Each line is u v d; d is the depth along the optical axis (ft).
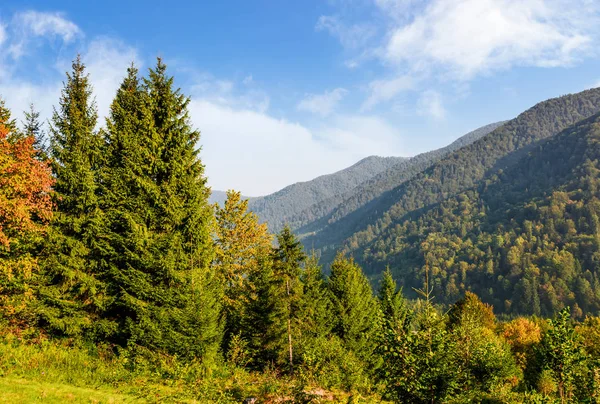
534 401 55.98
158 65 73.92
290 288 83.92
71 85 73.97
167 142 70.18
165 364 57.88
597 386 47.16
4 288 60.70
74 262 63.31
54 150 68.59
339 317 107.86
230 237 100.07
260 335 82.23
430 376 40.98
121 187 67.31
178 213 66.03
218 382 57.41
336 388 61.57
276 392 55.11
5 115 69.31
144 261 62.28
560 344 50.62
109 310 66.85
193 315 60.49
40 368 50.88
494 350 70.95
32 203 58.39
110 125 70.85
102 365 56.03
